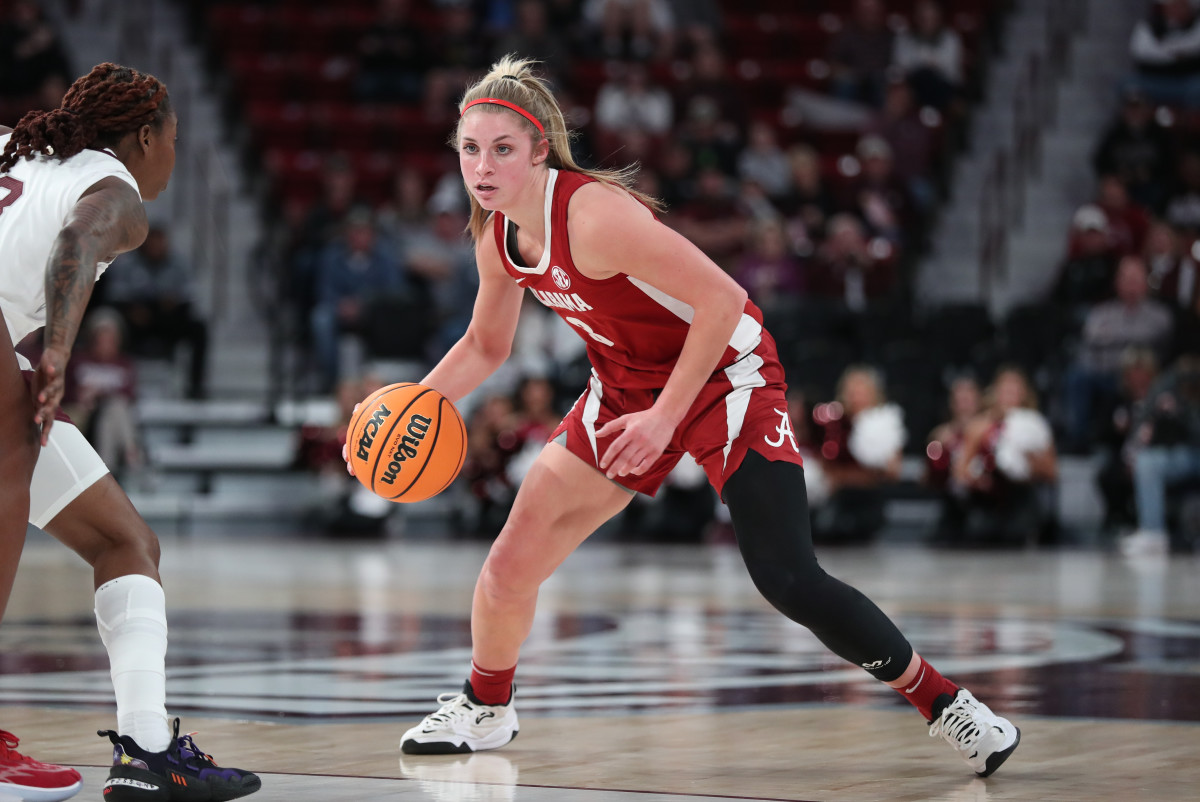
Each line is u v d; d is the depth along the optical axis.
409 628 11.62
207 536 24.27
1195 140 28.05
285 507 25.59
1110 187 26.42
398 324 25.55
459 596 14.41
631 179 6.20
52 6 31.30
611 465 5.86
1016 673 9.03
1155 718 7.32
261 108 31.06
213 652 10.08
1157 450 21.62
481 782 5.71
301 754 6.34
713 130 28.11
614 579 16.61
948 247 29.42
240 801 5.27
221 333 28.22
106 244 5.02
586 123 29.47
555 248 6.02
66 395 23.50
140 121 5.52
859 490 22.75
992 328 25.30
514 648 6.51
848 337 25.23
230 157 30.56
